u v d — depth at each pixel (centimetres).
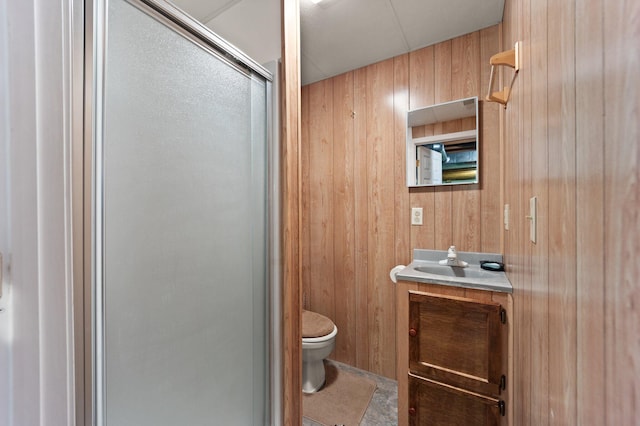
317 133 231
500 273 149
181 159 81
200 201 86
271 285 114
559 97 50
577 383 42
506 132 138
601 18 34
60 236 48
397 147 196
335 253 222
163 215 76
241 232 102
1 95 43
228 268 96
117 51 65
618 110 30
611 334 31
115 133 65
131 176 68
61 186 48
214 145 91
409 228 191
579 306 41
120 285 65
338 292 220
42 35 46
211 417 89
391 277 186
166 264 76
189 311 83
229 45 96
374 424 156
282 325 113
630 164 28
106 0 63
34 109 46
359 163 211
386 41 178
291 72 110
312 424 157
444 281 134
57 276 48
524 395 90
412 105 189
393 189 198
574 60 43
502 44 154
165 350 76
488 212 167
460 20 159
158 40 75
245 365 103
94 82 61
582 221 40
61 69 48
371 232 206
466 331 127
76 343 57
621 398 29
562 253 49
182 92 81
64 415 48
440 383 133
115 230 65
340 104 219
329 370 209
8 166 43
